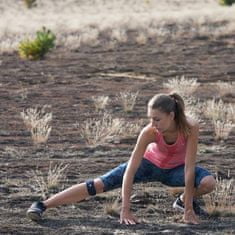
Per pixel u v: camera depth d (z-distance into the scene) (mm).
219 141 22625
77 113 28031
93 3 149250
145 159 14172
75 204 15406
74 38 61906
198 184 13969
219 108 27406
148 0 139875
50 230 13555
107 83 37250
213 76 39438
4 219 14297
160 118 13469
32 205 14227
